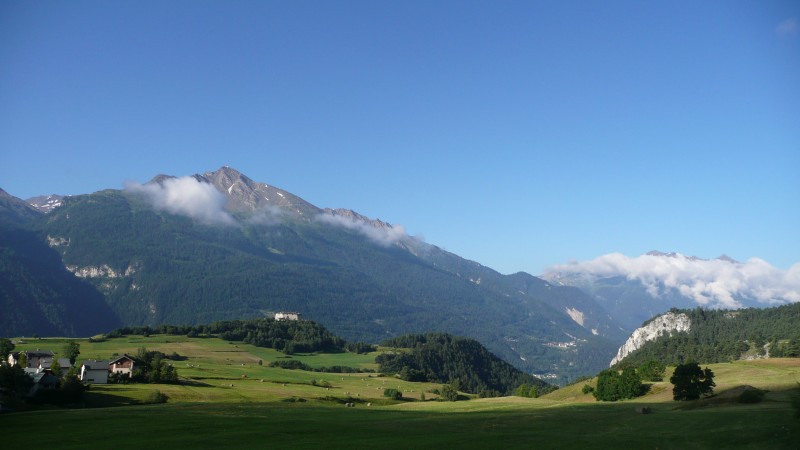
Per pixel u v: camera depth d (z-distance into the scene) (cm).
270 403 13562
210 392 16050
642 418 8744
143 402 13662
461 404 13150
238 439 7088
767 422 7081
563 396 17688
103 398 13612
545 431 7800
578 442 6738
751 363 17975
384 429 8056
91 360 17325
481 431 7850
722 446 6112
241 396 15838
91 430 7819
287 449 6412
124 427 8081
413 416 10112
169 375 17450
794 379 12175
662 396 12925
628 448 6303
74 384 13162
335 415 10188
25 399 12231
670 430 7338
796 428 6494
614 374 14612
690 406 9888
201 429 7906
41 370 14338
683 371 11469
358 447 6525
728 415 7994
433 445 6650
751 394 9519
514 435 7394
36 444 6844
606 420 8850
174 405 12012
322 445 6656
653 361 15688
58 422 8631
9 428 8081
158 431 7725
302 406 12481
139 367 18188
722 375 15712
